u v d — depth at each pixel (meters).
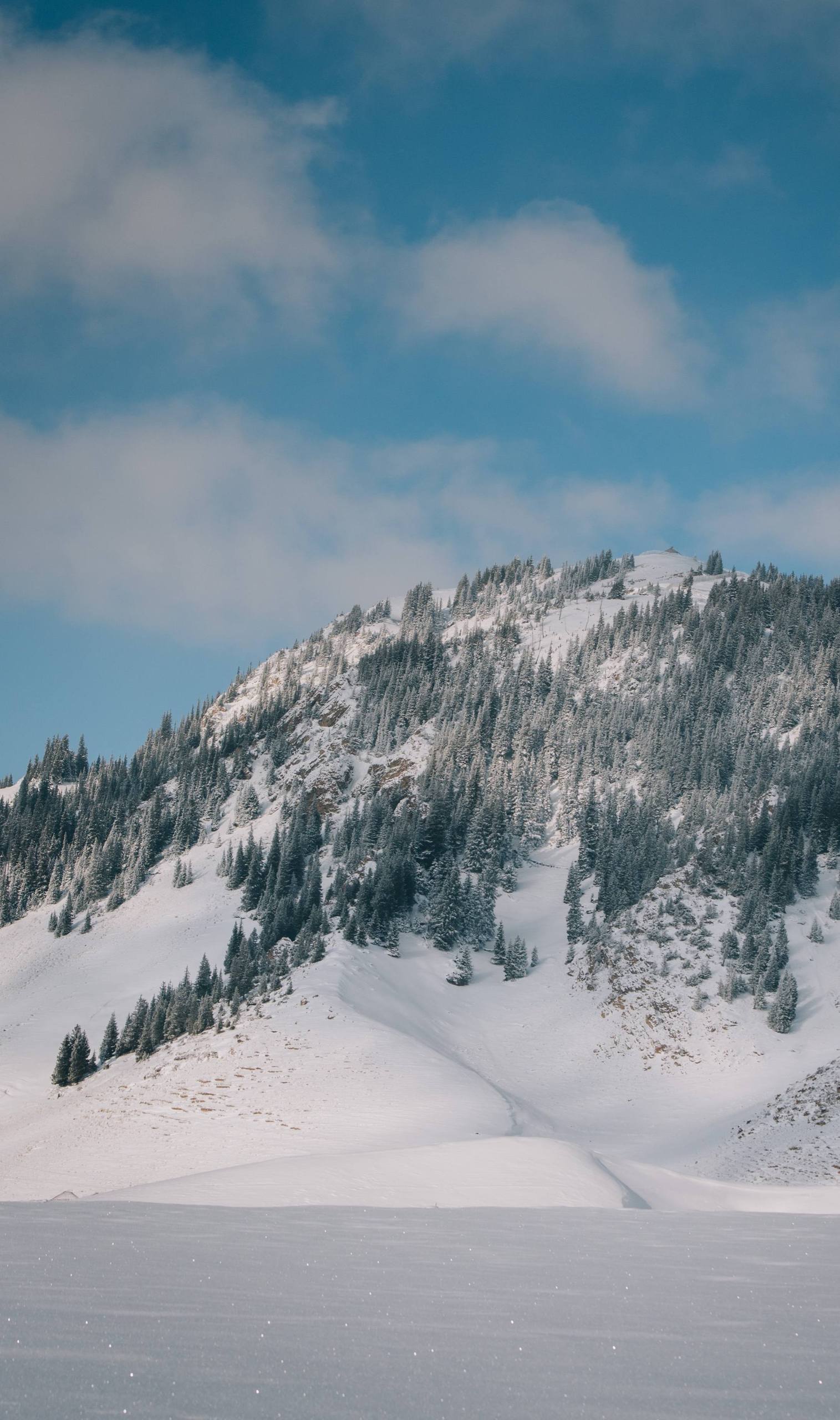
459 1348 5.75
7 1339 5.38
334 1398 4.55
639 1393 4.85
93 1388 4.47
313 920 109.00
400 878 118.88
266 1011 82.31
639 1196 29.16
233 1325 6.06
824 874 109.69
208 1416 4.11
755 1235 12.43
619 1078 82.50
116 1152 59.28
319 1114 60.47
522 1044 90.56
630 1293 7.84
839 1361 5.64
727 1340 6.16
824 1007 85.94
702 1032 86.06
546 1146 29.25
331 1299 7.14
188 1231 10.70
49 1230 10.23
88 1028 109.00
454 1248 10.42
